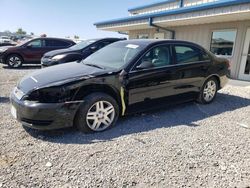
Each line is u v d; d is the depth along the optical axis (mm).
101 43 9055
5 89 6754
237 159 3145
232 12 8148
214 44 11367
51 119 3482
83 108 3701
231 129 4164
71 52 8586
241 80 9930
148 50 4465
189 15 9906
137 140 3617
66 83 3578
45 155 3109
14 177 2637
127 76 4121
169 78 4707
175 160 3076
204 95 5629
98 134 3811
